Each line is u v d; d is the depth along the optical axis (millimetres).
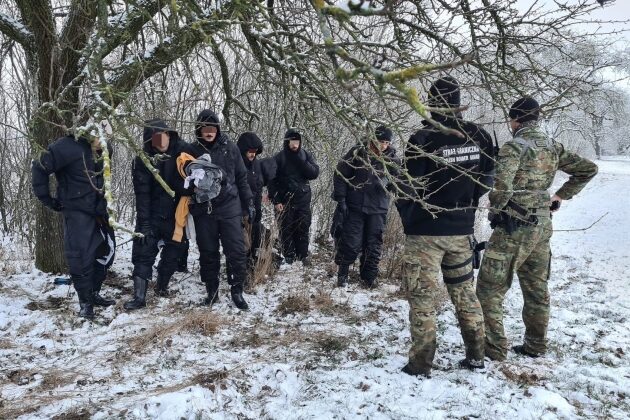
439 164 3379
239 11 2691
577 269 8078
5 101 7602
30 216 6938
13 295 5043
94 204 4500
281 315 4945
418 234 3514
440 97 3166
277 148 8250
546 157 3680
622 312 5590
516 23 3652
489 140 3676
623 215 14289
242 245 4941
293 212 6645
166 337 4254
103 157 2137
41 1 4703
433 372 3684
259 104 8133
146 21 4230
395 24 3432
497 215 3703
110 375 3631
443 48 3650
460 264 3566
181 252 5652
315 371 3732
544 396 3270
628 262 8648
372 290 5902
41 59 5012
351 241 5773
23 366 3727
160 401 3162
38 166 4324
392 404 3215
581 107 3842
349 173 5625
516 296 5836
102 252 4742
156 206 4914
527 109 3713
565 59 3865
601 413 3186
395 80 1343
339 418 3072
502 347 3857
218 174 4672
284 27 3922
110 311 4777
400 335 4531
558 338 4457
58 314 4594
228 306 5062
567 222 13445
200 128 4770
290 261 6789
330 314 5023
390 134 4984
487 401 3244
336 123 6812
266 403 3305
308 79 3826
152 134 4559
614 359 4047
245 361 3914
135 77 4598
